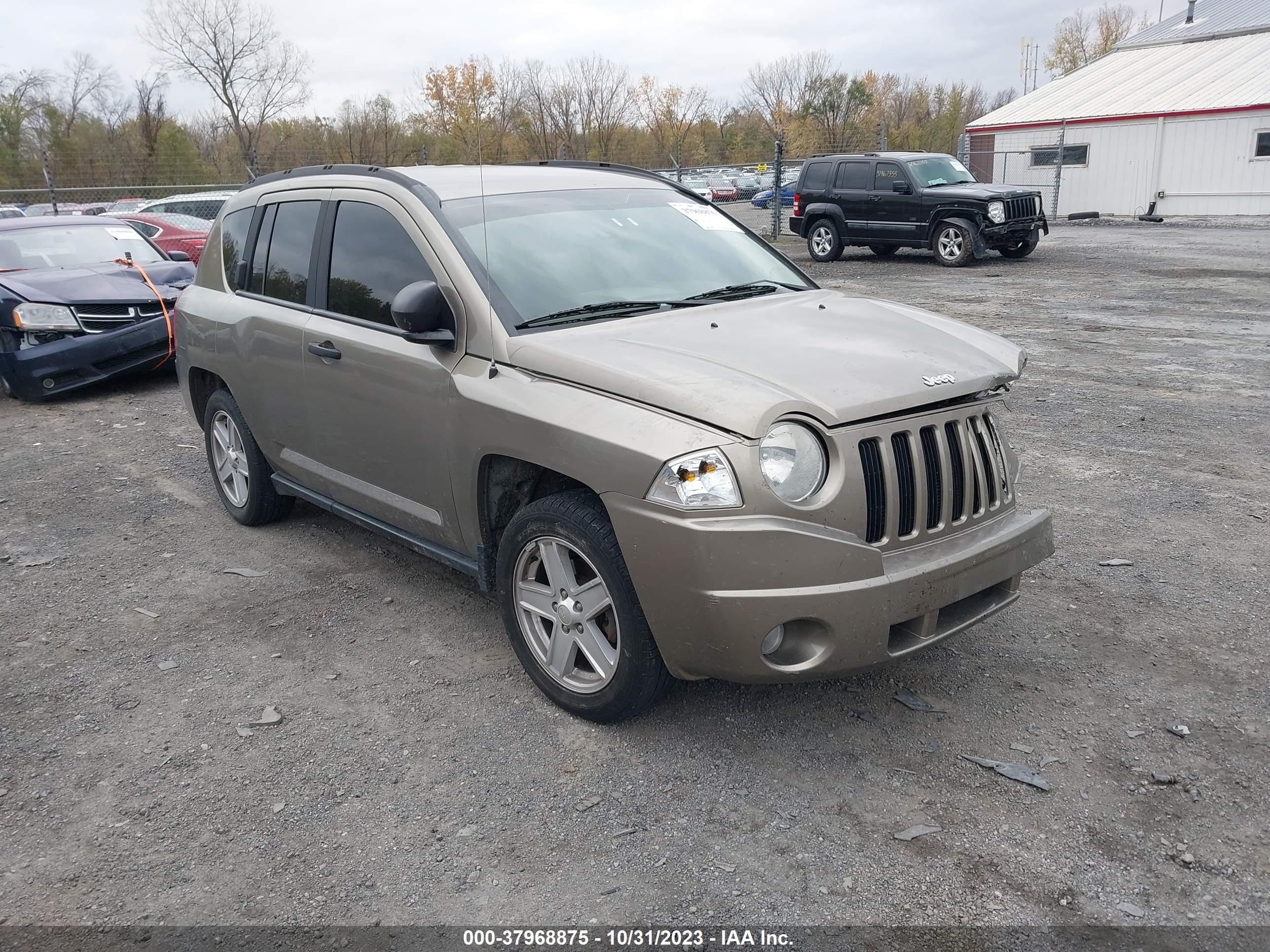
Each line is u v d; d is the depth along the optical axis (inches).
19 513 237.9
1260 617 163.6
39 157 1791.3
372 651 162.6
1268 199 1034.7
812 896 103.9
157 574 197.9
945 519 128.1
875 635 117.8
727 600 113.7
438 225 154.1
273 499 215.9
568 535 130.6
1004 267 677.9
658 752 130.9
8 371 348.5
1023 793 120.0
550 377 132.9
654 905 103.3
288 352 181.3
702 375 122.5
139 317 366.6
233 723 141.5
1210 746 128.3
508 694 147.4
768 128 2802.7
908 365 131.8
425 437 151.6
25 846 115.7
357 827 117.6
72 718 143.9
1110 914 100.2
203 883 109.0
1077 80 1284.4
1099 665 150.0
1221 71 1121.4
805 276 185.0
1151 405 302.4
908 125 3093.0
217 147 1931.6
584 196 175.8
